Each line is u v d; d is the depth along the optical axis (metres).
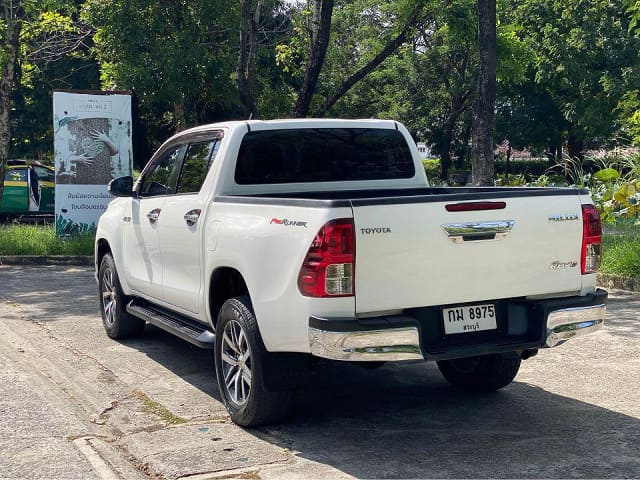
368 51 37.25
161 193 7.15
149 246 7.20
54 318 9.59
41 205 23.73
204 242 6.01
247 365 5.45
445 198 4.89
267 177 6.29
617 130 36.31
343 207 4.66
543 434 5.33
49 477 4.64
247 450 5.05
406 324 4.73
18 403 6.12
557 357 7.41
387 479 4.55
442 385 6.64
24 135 35.84
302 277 4.75
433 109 40.66
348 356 4.64
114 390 6.51
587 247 5.41
